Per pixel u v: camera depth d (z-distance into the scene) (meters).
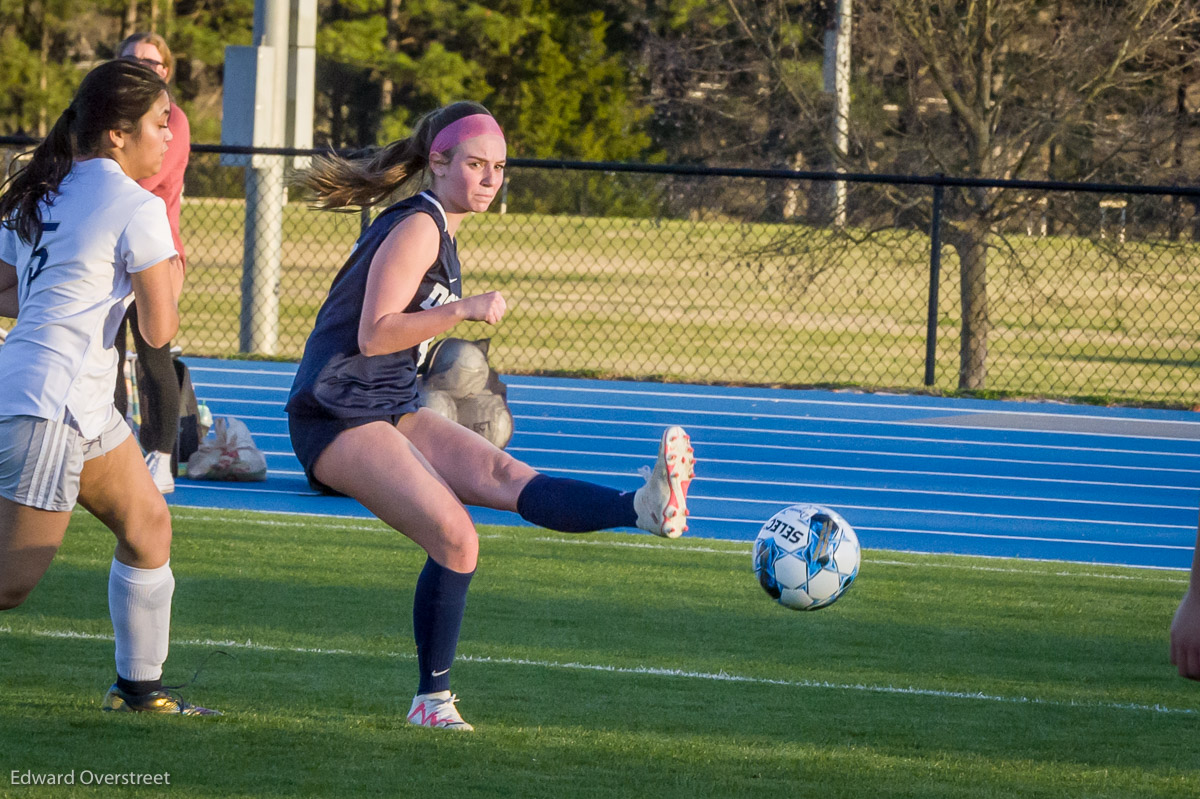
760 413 48.97
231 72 54.09
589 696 18.75
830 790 15.20
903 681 20.28
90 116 14.97
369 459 16.17
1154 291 99.12
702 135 72.88
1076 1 58.41
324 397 16.22
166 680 18.52
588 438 43.31
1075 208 57.78
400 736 16.34
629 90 172.75
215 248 106.69
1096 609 25.44
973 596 26.06
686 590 25.47
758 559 18.14
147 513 15.84
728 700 18.88
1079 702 19.59
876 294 95.62
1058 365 66.19
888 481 38.97
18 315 15.16
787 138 63.81
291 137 55.78
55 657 19.28
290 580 24.75
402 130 181.75
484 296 15.55
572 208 147.50
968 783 15.69
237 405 45.78
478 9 180.50
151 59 28.33
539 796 14.52
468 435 17.06
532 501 16.31
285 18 54.38
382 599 23.75
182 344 58.97
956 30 56.81
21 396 14.52
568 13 182.25
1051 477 40.41
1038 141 57.31
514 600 24.12
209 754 15.36
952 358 67.38
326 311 16.59
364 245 16.50
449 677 18.67
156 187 27.86
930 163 58.81
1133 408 53.09
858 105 61.78
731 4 61.38
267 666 19.47
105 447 15.19
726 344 70.25
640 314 81.94
